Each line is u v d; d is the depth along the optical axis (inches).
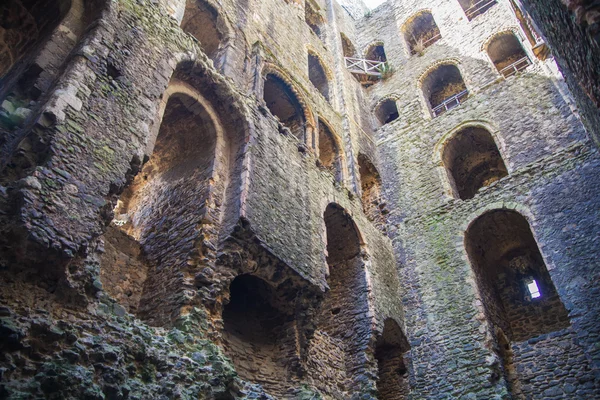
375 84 876.0
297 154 500.4
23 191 229.9
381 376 523.5
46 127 259.8
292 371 379.9
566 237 487.5
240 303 414.3
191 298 328.2
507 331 564.4
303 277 399.9
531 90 644.1
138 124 316.8
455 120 697.6
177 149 446.6
